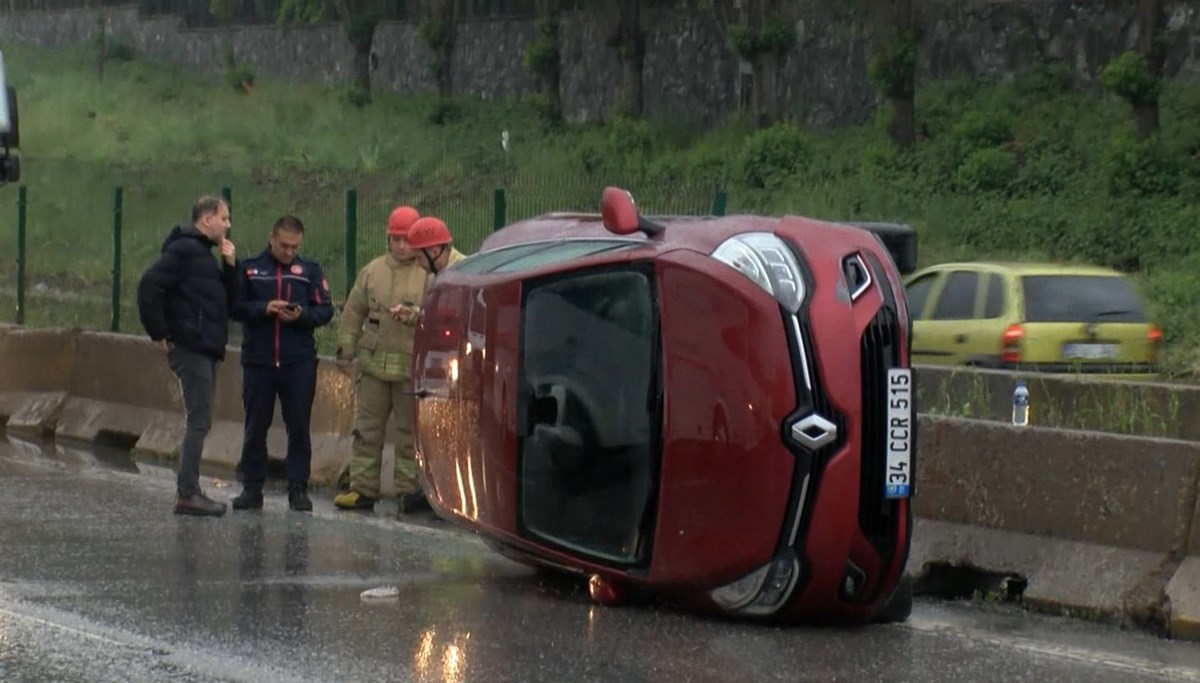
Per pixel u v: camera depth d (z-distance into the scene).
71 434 17.61
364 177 35.19
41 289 28.02
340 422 14.84
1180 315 24.11
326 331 18.77
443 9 53.16
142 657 7.94
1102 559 9.67
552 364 9.22
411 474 13.05
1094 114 36.34
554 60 50.38
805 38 43.53
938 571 10.40
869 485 8.46
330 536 11.70
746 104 44.31
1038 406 15.71
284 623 8.70
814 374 8.27
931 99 39.19
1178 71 37.31
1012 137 36.00
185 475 12.44
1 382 18.28
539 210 17.16
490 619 8.84
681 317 8.53
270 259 12.88
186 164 43.03
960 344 18.44
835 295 8.39
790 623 8.81
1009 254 30.31
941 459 10.51
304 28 60.34
